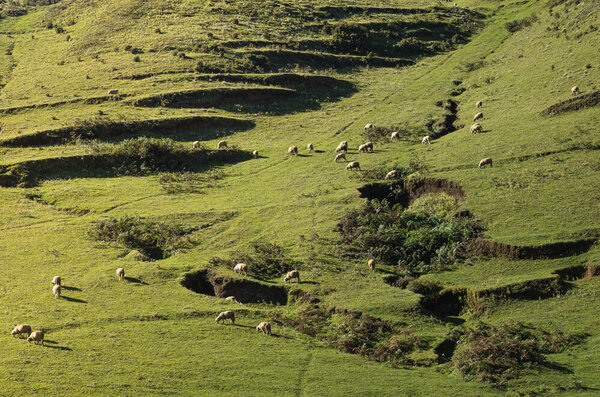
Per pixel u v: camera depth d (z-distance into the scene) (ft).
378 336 123.03
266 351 113.70
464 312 136.36
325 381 103.40
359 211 179.63
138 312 127.54
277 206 194.18
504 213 167.53
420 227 171.32
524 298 133.80
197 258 161.79
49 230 176.65
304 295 141.28
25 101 279.90
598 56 258.16
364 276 148.87
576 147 197.67
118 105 274.57
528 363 109.70
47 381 95.96
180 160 237.86
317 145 250.16
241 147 252.01
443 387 103.30
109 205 197.67
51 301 130.93
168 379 100.17
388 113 277.64
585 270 141.38
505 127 230.27
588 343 115.85
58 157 224.74
